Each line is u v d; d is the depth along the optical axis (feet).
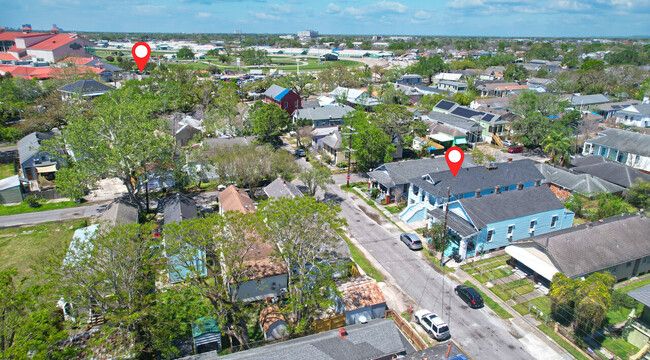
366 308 100.32
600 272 111.24
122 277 84.69
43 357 63.46
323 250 111.04
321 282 93.81
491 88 412.77
